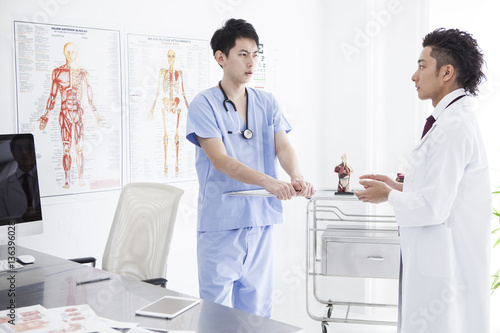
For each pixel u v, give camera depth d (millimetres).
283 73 3426
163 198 2281
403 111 3443
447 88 1911
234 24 2188
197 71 3055
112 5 2699
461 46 1859
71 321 1371
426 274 1840
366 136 3465
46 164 2529
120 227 2334
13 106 2422
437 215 1776
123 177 2801
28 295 1614
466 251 1843
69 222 2629
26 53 2441
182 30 2969
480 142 1874
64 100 2566
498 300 3148
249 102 2314
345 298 3611
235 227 2227
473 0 3148
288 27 3430
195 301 1546
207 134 2158
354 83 3496
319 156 3672
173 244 3027
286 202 3510
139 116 2836
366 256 2891
